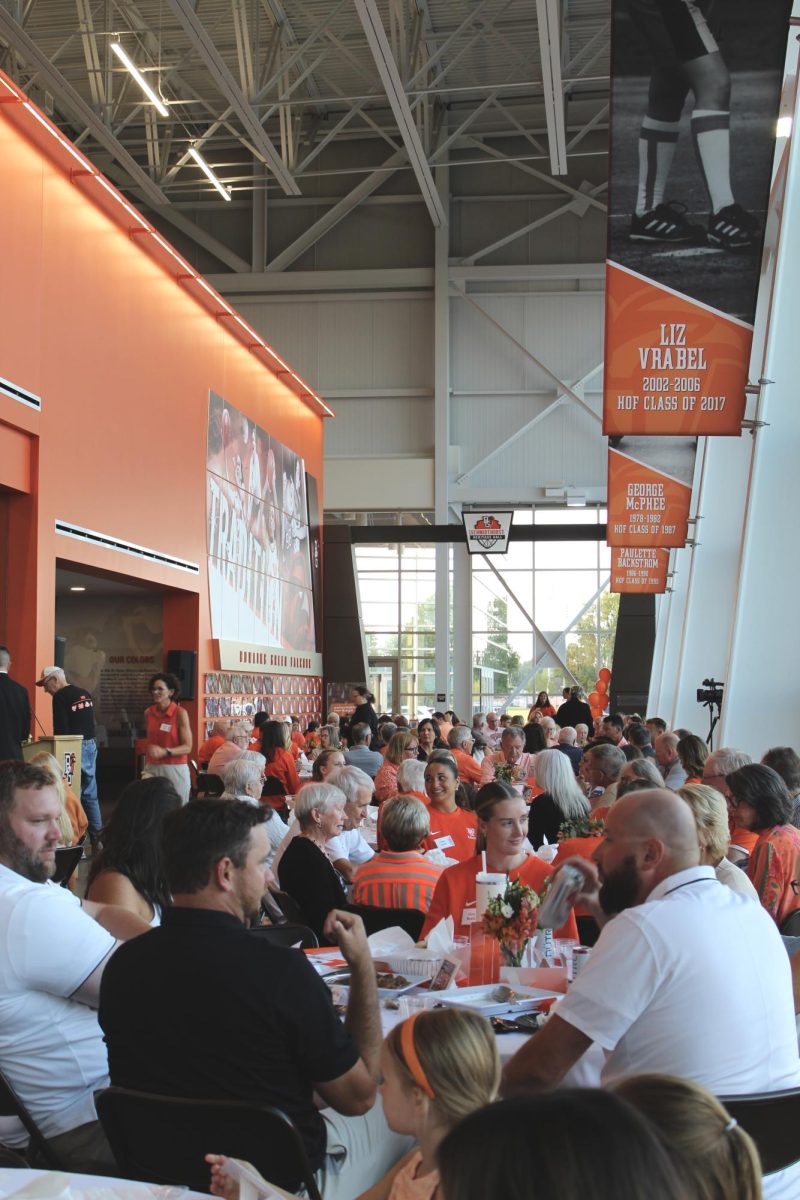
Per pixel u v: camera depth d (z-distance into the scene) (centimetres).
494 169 2923
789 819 462
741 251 718
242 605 1964
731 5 696
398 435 2930
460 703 3062
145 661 1955
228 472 1894
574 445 2908
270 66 2138
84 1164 288
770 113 698
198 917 258
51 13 2158
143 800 373
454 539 2623
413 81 2033
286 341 2953
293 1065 255
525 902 370
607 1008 244
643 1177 86
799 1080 254
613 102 705
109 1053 263
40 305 1241
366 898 489
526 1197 85
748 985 247
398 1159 306
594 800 912
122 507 1452
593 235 2898
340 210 2877
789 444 1049
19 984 290
